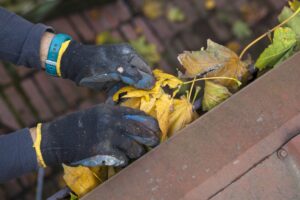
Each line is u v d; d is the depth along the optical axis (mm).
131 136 1559
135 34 3199
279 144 1562
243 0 3307
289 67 1608
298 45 1694
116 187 1541
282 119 1568
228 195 1541
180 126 1637
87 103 2969
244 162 1552
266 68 1710
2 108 2867
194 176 1537
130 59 1647
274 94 1588
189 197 1526
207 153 1551
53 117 2918
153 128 1570
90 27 3178
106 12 3240
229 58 1689
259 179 1554
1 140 1609
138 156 1579
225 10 3285
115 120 1558
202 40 3209
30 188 2809
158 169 1547
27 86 2961
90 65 1667
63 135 1580
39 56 1731
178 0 3320
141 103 1624
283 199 1549
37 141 1596
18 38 1729
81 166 1629
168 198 1524
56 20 3105
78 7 3125
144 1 3305
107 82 1665
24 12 2795
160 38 3203
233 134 1562
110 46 1677
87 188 1630
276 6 3246
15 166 1603
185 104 1642
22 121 2871
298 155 1556
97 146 1549
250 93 1594
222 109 1583
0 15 1734
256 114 1574
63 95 2980
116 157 1551
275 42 1676
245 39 3186
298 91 1586
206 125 1572
